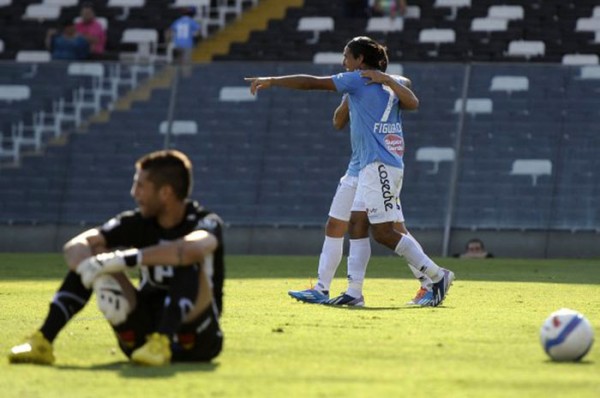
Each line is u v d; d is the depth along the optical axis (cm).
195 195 7375
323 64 7406
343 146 7319
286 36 8781
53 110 7675
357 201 3281
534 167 7062
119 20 9019
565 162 7050
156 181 1884
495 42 8412
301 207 7244
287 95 7431
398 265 5803
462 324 2652
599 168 7012
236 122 7456
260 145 7394
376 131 3266
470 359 2008
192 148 7475
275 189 7300
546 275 4962
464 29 8519
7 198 7562
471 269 5478
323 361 1973
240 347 2170
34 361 1936
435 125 7194
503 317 2855
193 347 1917
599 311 3092
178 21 8562
